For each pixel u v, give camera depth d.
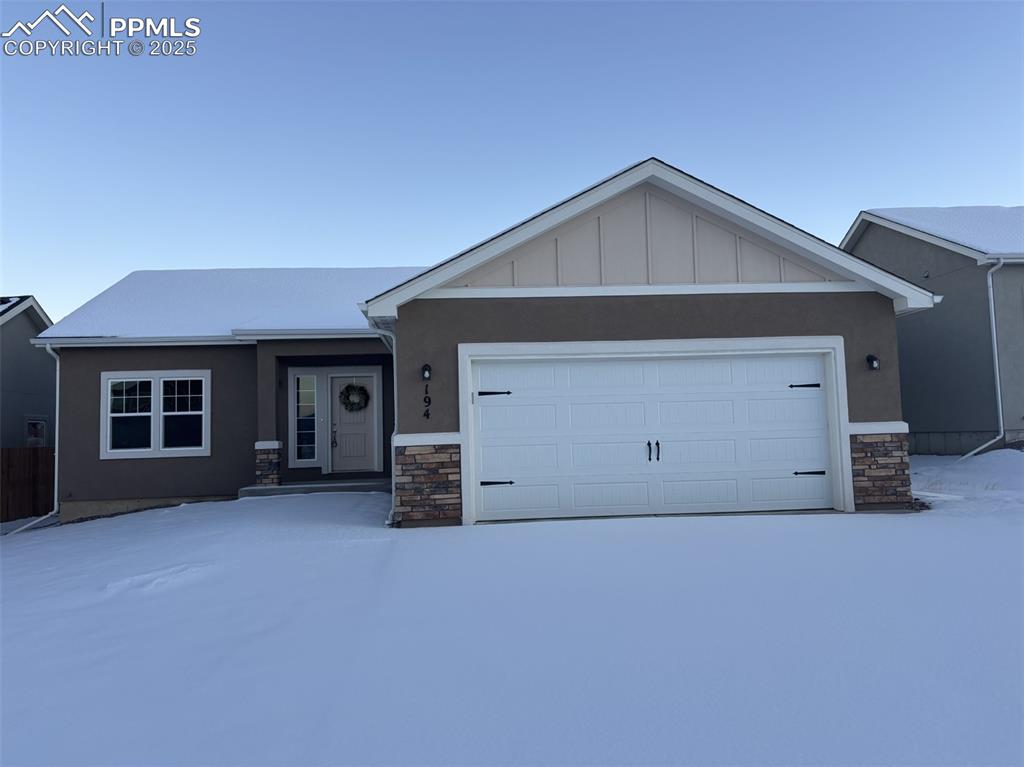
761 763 3.08
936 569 6.11
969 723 3.38
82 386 14.80
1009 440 14.59
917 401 16.78
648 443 10.10
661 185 10.05
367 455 16.12
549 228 9.80
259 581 6.40
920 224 17.22
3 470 16.12
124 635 5.01
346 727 3.49
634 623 4.88
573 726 3.44
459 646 4.55
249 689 3.98
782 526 8.48
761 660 4.17
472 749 3.25
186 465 14.90
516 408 10.03
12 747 3.38
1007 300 14.89
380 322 10.20
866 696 3.67
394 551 7.57
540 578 6.18
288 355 14.48
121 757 3.26
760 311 10.12
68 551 8.94
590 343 9.96
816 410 10.27
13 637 5.03
